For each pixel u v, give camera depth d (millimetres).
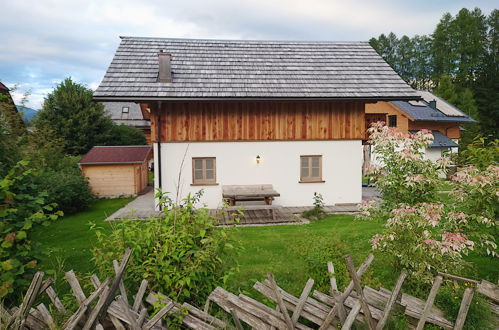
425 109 26484
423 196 5477
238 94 11406
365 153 19422
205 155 11898
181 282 3312
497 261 5828
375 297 3641
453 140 26703
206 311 3398
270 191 11836
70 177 11977
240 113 11969
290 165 12344
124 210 12086
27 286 3926
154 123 11656
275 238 7809
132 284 3615
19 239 3576
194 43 14266
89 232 8844
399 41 59781
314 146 12422
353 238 7637
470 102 36500
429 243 4422
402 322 3361
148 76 11922
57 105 24062
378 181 5730
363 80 12773
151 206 12875
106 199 14852
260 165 12188
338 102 12414
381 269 5141
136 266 3512
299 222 9922
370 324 3076
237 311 3383
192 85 11688
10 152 4816
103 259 3711
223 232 3885
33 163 5625
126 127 27250
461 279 3791
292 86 12102
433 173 5438
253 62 13383
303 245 6699
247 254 6559
